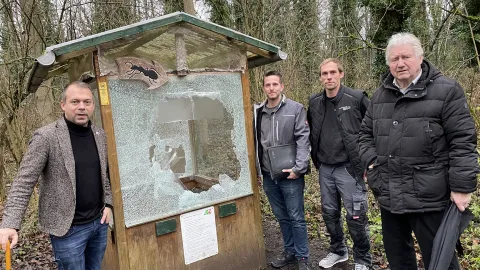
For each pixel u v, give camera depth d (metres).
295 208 3.02
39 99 5.71
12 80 4.84
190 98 2.92
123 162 2.59
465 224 1.96
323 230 4.11
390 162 2.12
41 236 4.44
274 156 2.96
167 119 2.82
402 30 8.74
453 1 3.75
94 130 2.25
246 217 3.13
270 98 2.99
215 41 2.91
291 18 7.54
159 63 2.71
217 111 3.12
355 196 2.86
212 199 2.97
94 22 6.73
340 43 8.04
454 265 2.05
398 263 2.33
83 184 2.14
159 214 2.73
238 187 3.09
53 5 5.96
